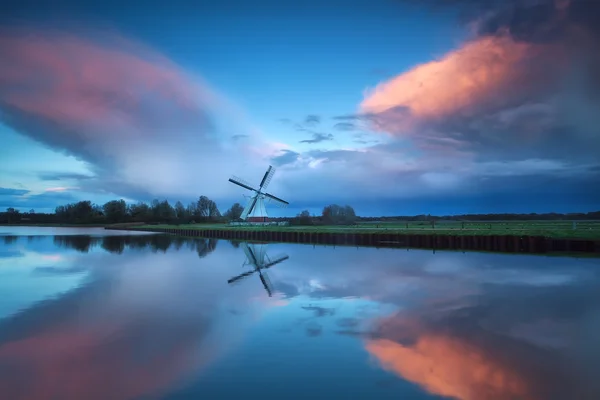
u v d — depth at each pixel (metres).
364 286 20.67
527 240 33.78
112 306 16.28
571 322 13.31
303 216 88.12
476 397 8.15
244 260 34.84
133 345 11.34
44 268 29.66
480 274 23.81
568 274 23.19
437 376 9.12
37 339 11.91
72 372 9.46
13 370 9.59
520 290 18.83
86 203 194.00
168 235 90.00
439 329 12.70
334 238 51.94
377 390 8.51
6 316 14.70
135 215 174.62
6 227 175.50
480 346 11.07
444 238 40.28
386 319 13.98
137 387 8.69
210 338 11.91
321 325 13.30
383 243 46.91
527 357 10.23
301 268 28.36
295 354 10.55
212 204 157.50
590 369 9.40
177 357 10.37
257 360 10.16
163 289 20.38
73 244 58.03
